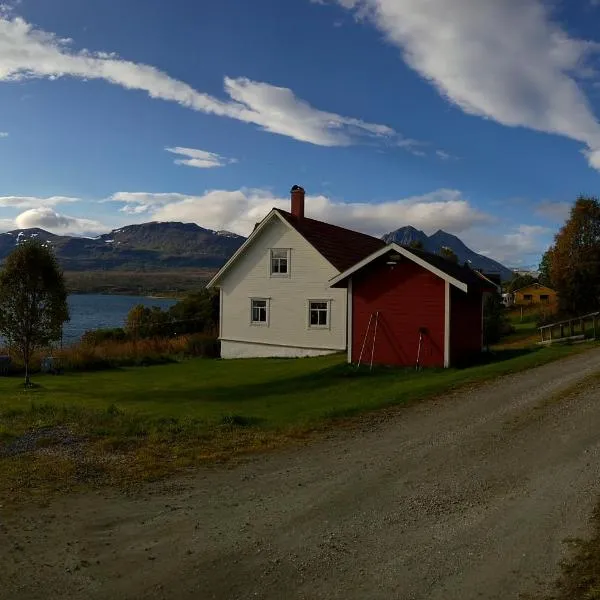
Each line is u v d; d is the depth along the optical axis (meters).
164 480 7.90
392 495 6.99
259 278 31.66
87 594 4.70
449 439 9.50
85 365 26.45
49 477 7.99
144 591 4.75
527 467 7.83
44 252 20.55
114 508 6.77
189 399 16.30
